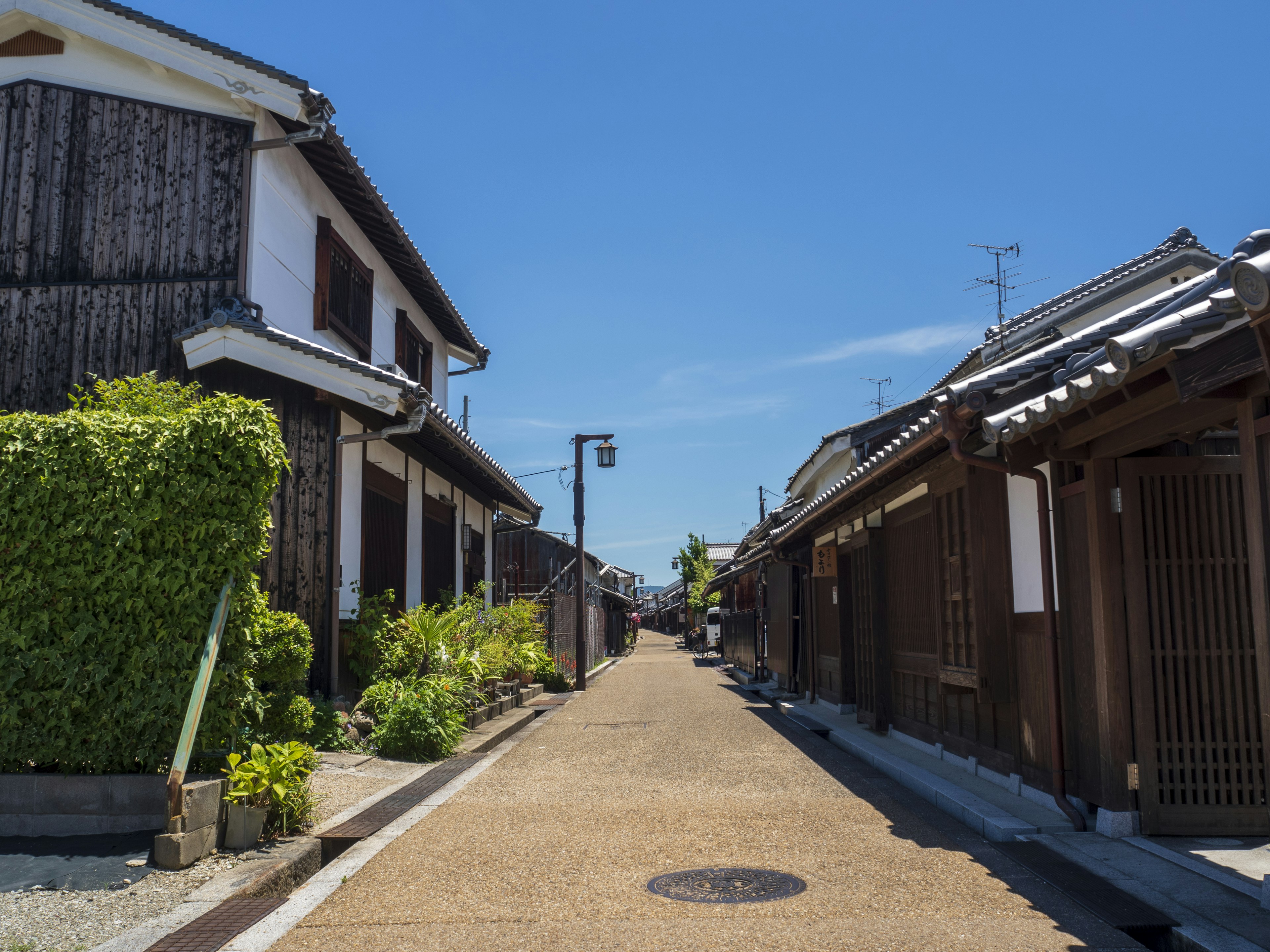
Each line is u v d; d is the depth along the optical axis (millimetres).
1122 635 6289
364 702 10453
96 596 6254
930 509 10148
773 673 23391
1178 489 6363
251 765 5973
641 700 19016
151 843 5762
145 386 7434
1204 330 4270
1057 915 4695
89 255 10508
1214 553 6312
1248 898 4832
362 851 6176
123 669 6254
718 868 5723
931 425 7707
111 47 10664
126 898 4922
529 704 18188
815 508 13469
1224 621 6258
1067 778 6883
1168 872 5344
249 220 10461
